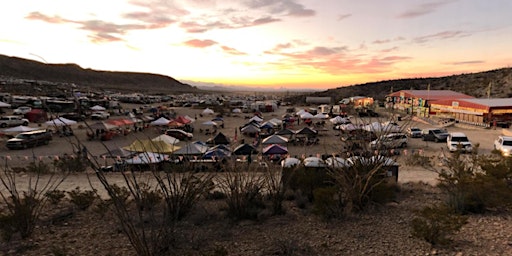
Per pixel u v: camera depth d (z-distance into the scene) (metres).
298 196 9.32
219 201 9.16
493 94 80.81
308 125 42.91
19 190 12.03
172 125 36.31
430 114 50.88
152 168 7.39
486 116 40.06
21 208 6.76
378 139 9.25
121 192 8.88
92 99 65.62
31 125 38.19
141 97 87.25
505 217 7.47
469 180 8.42
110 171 15.80
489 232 6.47
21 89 91.00
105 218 7.68
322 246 5.94
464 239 6.12
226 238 6.39
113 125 30.91
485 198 8.03
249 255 5.57
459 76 121.06
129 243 6.09
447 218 6.02
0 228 6.50
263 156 17.80
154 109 59.81
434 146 26.86
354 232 6.64
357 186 8.20
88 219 7.64
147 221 7.04
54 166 16.75
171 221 6.73
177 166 10.29
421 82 132.75
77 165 15.70
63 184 13.15
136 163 14.52
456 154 13.60
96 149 24.92
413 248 5.75
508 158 10.39
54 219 7.57
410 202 8.95
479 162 10.88
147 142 16.22
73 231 6.84
